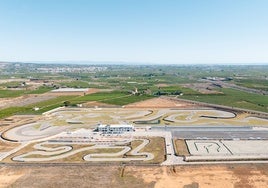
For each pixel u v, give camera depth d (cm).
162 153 11700
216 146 12438
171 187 8556
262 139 13425
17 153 12044
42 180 9225
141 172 9731
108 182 8975
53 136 14550
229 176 9275
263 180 8956
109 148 12519
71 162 10894
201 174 9469
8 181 9200
